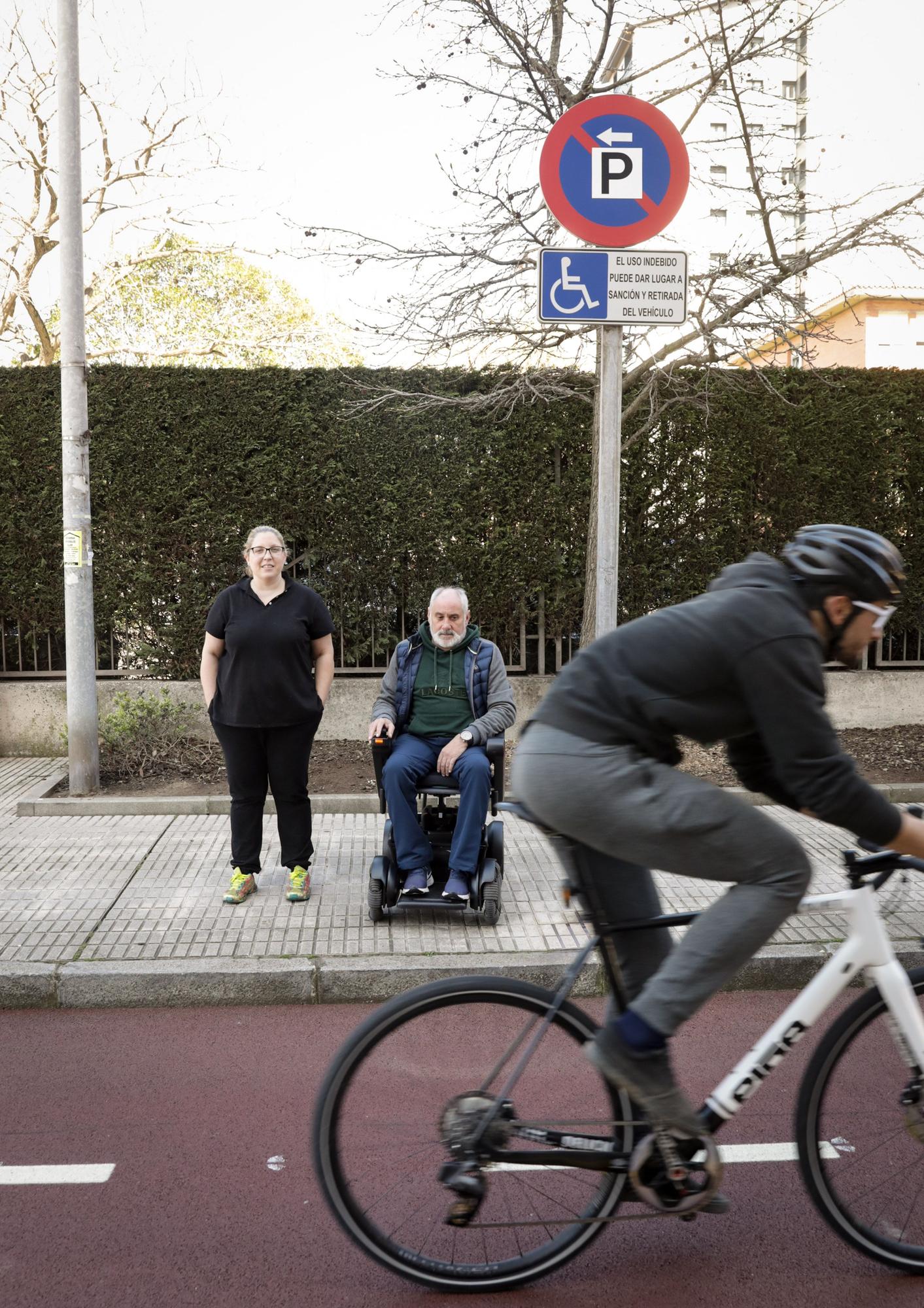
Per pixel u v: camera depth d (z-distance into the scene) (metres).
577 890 2.56
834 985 2.57
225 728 4.98
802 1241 2.77
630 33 7.51
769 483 8.79
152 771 7.46
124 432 8.53
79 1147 3.20
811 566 2.35
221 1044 3.93
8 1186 3.00
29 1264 2.65
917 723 8.84
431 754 4.89
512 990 2.61
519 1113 2.60
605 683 2.37
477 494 8.68
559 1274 2.64
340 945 4.53
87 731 6.94
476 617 8.86
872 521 8.85
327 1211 2.90
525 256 7.99
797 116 7.82
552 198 4.77
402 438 8.62
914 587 8.84
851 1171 2.67
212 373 8.52
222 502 8.62
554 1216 2.62
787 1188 3.00
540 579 8.76
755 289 7.61
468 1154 2.57
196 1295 2.55
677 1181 2.50
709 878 2.36
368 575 8.74
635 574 8.74
